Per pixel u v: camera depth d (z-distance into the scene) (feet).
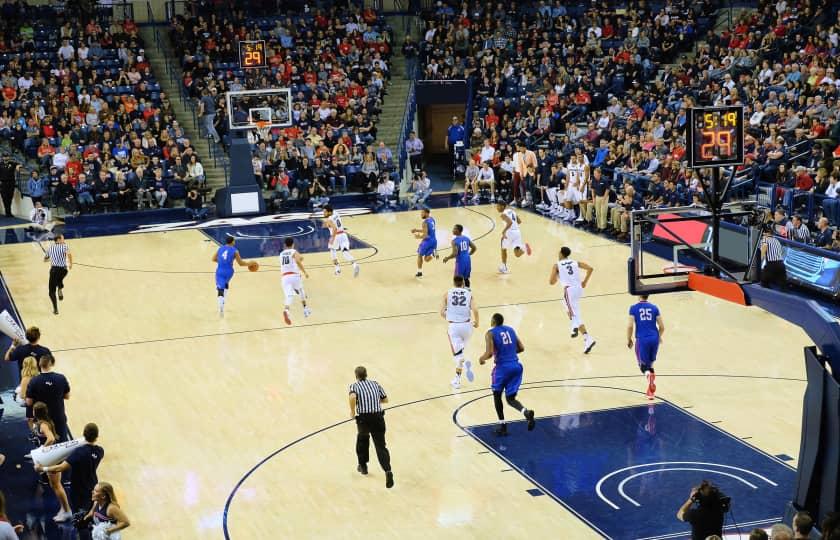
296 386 53.57
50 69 111.75
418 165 113.50
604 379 53.31
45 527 39.37
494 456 44.21
